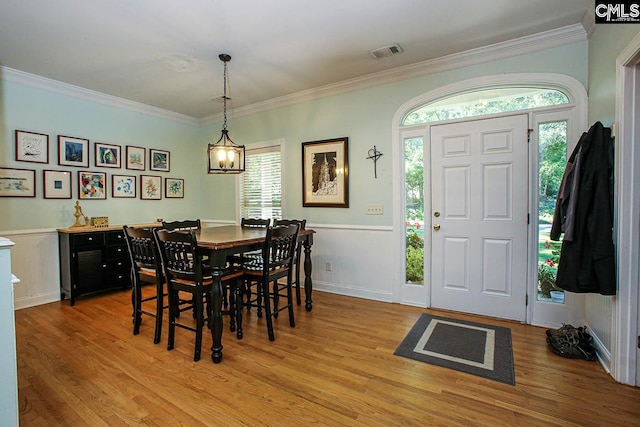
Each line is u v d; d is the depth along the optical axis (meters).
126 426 1.63
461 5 2.32
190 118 5.21
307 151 4.15
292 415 1.71
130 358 2.32
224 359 2.31
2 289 1.27
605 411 1.71
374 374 2.10
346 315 3.19
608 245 2.01
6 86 3.36
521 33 2.73
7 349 1.29
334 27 2.60
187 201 5.21
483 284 3.13
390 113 3.56
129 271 4.08
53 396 1.87
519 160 2.93
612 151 2.08
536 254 2.89
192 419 1.68
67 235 3.59
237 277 2.65
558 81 2.75
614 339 2.01
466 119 3.16
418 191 3.46
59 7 2.26
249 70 3.42
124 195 4.39
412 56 3.15
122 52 2.98
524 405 1.77
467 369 2.15
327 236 4.03
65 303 3.60
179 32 2.64
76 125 3.91
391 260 3.60
